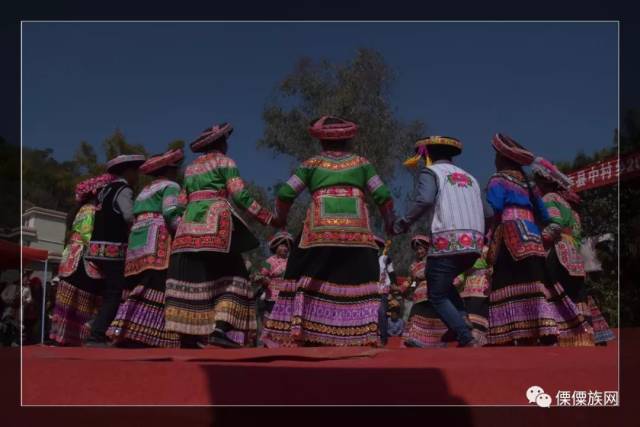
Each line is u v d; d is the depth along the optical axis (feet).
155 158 19.51
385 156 59.98
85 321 21.27
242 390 7.22
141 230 18.93
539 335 17.58
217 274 17.31
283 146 62.18
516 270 18.26
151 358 10.87
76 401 6.90
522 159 18.52
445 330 23.66
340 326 16.24
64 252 21.61
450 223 18.15
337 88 61.31
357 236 16.44
